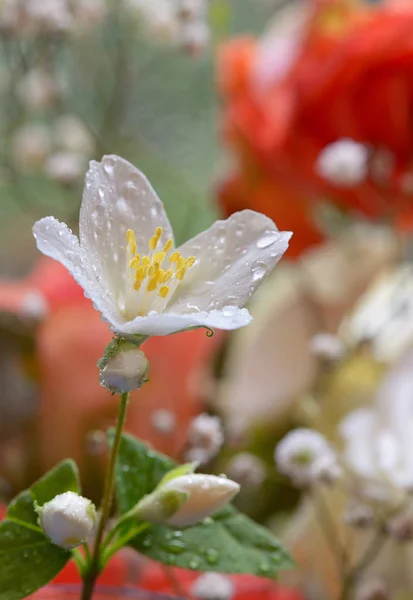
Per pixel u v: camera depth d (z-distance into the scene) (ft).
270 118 1.13
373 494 0.95
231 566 0.75
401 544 1.01
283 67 1.14
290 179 1.16
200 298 0.72
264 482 1.18
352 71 1.08
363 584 1.00
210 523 0.76
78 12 1.18
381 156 1.13
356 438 0.97
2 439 1.09
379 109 1.11
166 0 1.21
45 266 1.18
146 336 0.70
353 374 1.13
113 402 1.04
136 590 0.84
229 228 0.73
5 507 0.96
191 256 0.73
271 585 0.97
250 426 1.20
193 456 0.91
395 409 0.98
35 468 1.09
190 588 0.92
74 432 1.05
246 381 1.20
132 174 0.74
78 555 0.74
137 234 0.73
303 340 1.22
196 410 1.14
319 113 1.12
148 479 0.77
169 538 0.76
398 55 1.07
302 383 1.20
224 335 1.20
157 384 1.05
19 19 1.16
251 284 0.71
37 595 0.82
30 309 1.03
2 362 1.08
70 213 1.21
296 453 0.91
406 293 1.21
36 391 1.09
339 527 1.06
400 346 1.15
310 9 1.12
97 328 1.05
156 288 0.72
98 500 1.04
